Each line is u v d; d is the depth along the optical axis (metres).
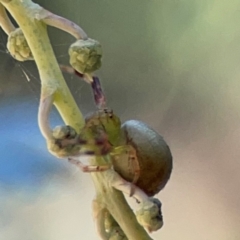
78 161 0.10
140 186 0.10
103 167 0.10
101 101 0.10
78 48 0.10
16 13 0.10
